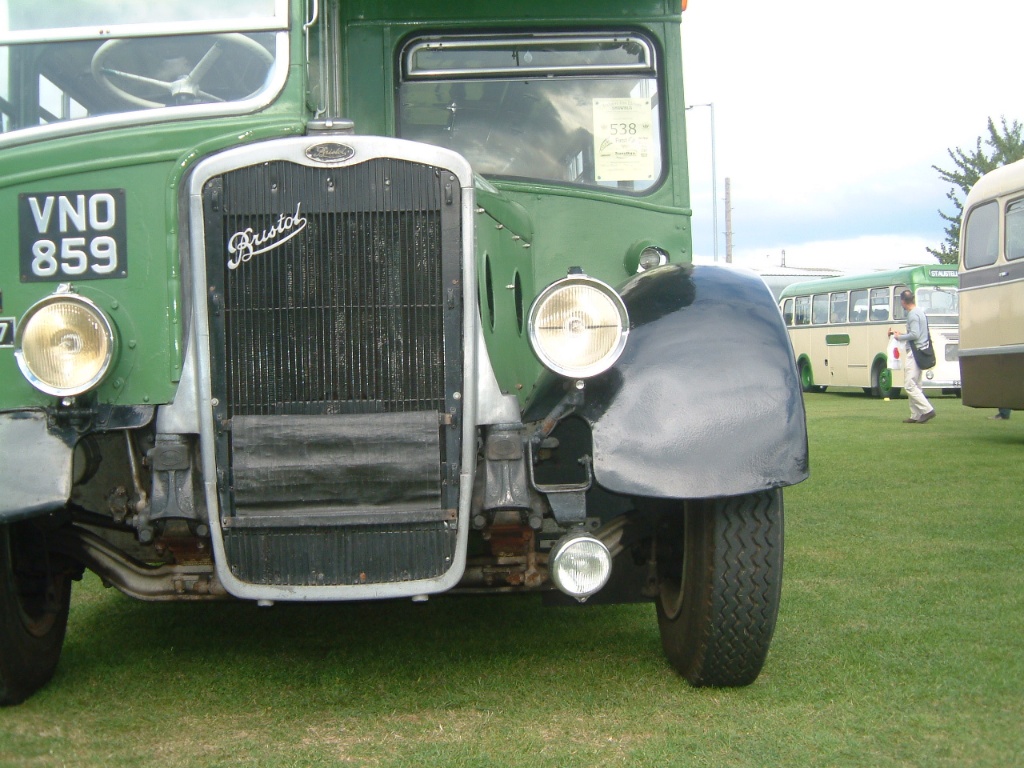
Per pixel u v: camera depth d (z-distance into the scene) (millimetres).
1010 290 11234
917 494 7785
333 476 3092
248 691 3596
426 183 3143
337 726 3266
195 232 3107
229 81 3613
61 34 3648
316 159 3119
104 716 3355
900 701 3428
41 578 3559
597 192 4629
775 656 3895
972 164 38375
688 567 3438
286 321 3121
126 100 3656
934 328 21297
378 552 3135
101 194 3283
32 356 3020
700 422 3164
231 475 3104
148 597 3389
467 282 3150
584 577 3090
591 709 3379
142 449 3266
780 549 3309
